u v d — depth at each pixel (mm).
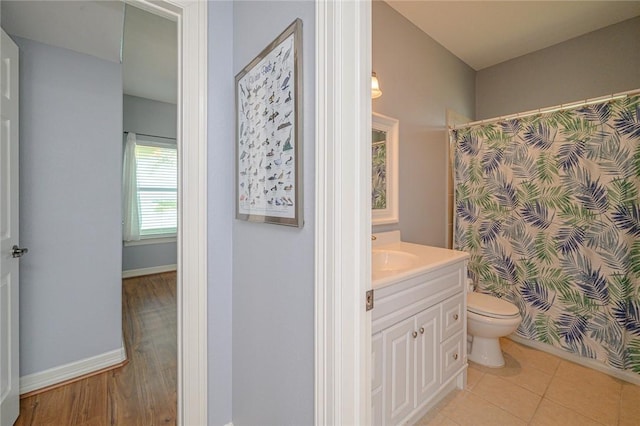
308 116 884
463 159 2562
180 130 1274
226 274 1379
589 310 1998
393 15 2166
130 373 1963
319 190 801
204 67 1283
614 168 1867
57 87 1876
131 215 4316
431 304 1511
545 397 1700
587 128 1959
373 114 2008
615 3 2115
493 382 1838
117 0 1475
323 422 803
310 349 882
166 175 4664
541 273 2197
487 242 2449
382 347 1242
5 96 1418
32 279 1784
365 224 813
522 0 2078
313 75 864
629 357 1854
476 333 2008
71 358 1908
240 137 1270
